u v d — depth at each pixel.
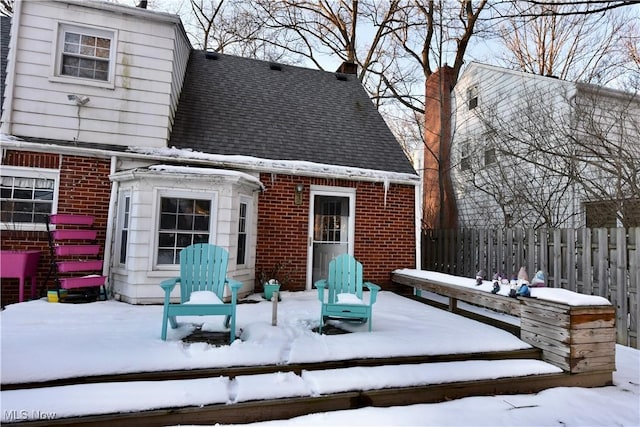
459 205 11.02
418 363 3.36
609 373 3.43
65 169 5.56
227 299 5.53
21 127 5.44
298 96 8.42
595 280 4.61
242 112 7.36
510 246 5.91
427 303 6.08
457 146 11.33
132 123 5.92
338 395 2.81
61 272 5.39
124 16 5.95
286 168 6.45
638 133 6.84
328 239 7.11
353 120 8.28
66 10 5.68
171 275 5.27
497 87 9.98
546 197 7.83
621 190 6.13
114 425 2.37
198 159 5.96
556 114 8.01
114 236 5.62
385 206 7.26
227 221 5.54
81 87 5.72
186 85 7.52
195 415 2.52
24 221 5.43
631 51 10.68
